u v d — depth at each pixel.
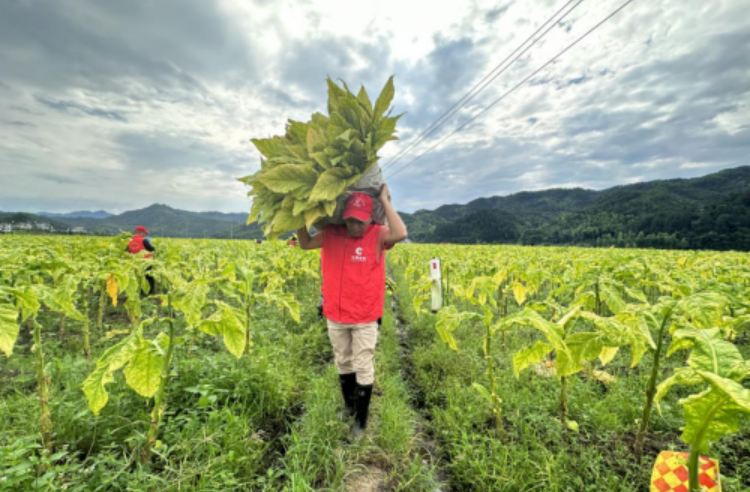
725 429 1.55
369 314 3.30
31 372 4.07
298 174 2.95
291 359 4.69
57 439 2.63
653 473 2.07
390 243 3.32
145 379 2.32
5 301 2.36
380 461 2.99
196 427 2.79
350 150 3.14
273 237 3.20
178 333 5.12
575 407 3.52
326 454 2.84
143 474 2.18
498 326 2.78
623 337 2.47
